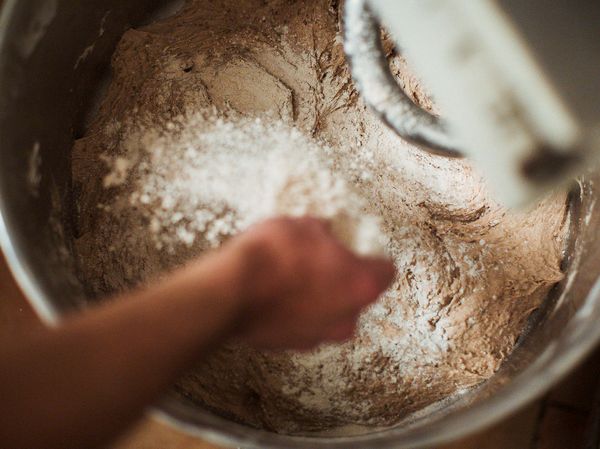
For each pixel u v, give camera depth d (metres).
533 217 0.75
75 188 0.78
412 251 0.75
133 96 0.80
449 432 0.52
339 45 0.81
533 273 0.74
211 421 0.58
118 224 0.75
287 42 0.83
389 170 0.79
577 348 0.54
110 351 0.37
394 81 0.63
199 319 0.39
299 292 0.42
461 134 0.41
